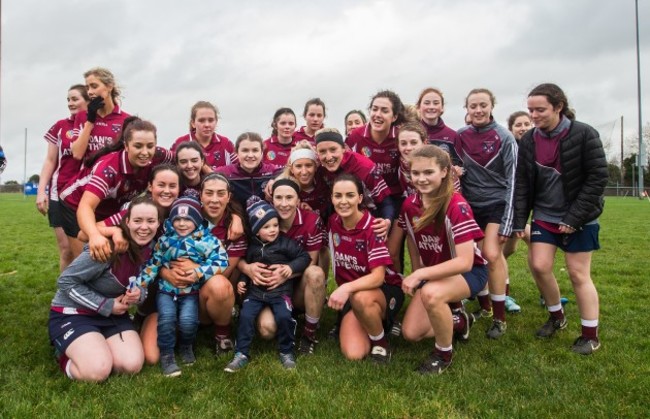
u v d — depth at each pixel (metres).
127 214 3.89
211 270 4.10
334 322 5.26
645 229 15.11
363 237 4.30
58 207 5.67
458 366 4.01
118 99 5.69
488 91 5.31
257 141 5.09
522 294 6.54
